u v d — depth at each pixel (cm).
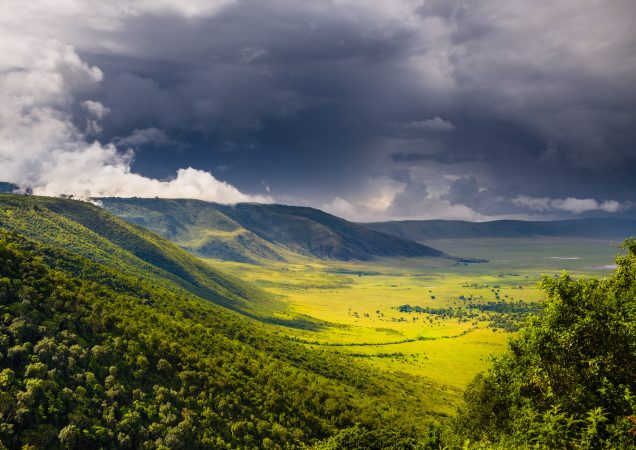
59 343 10644
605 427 3231
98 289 15562
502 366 5244
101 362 10906
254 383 13538
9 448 7788
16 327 10400
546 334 4091
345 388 17538
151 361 12050
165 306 19600
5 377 8788
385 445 9225
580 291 4184
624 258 4744
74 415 8912
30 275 13038
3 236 18650
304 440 11931
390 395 19238
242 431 11050
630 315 3769
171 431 9738
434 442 7425
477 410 6175
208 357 13888
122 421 9400
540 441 3419
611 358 3669
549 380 3991
